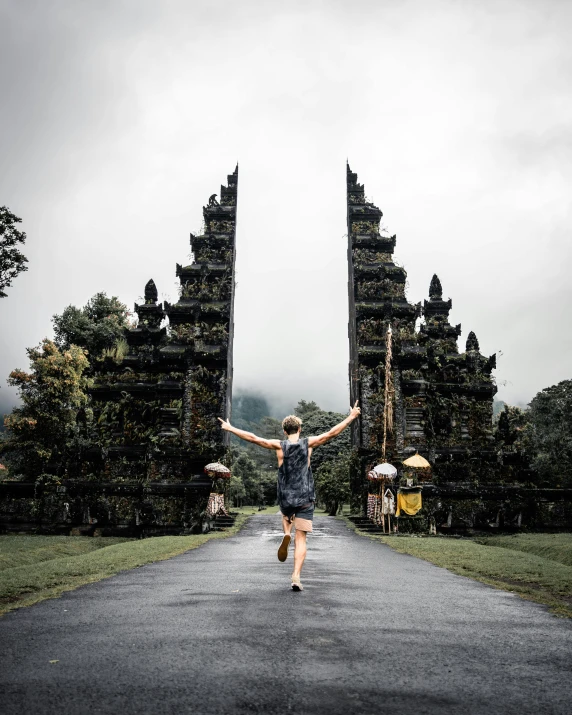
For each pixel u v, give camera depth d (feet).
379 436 129.18
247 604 22.18
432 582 33.30
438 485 118.73
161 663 14.05
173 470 117.70
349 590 27.63
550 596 29.12
